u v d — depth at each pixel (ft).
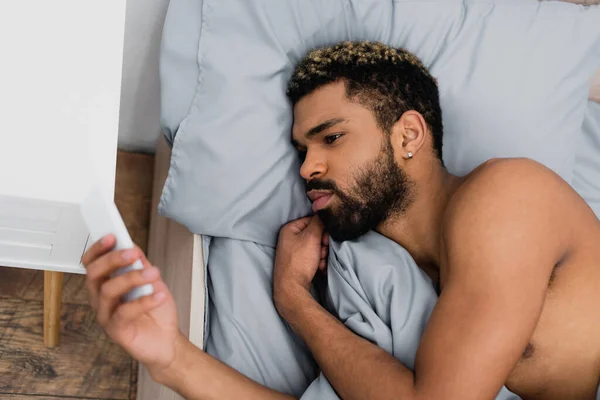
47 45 3.00
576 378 3.25
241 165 3.69
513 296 2.92
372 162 3.43
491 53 4.01
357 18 3.96
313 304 3.48
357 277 3.53
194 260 3.73
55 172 2.68
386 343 3.30
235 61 3.72
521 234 2.99
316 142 3.52
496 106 3.96
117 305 2.62
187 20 3.79
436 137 3.60
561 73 4.05
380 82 3.47
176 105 3.76
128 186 5.33
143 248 5.24
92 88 2.96
